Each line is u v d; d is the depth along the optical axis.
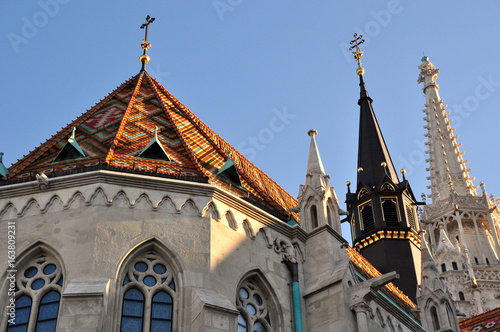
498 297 70.88
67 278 25.73
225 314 25.52
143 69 42.09
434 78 96.44
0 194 28.22
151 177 28.53
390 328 33.06
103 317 24.28
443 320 37.12
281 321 28.61
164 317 25.86
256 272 28.88
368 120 62.59
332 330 28.75
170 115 36.38
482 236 78.94
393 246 52.06
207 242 27.66
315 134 36.16
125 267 26.33
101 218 27.09
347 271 30.64
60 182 28.17
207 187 28.88
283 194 39.62
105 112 36.72
